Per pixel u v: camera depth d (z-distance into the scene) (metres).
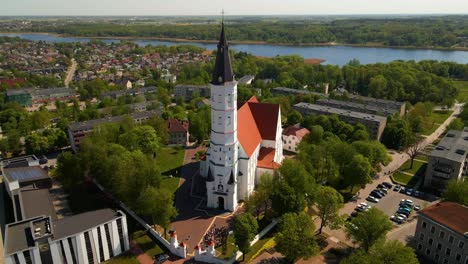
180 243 91.62
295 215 91.75
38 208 104.50
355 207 118.12
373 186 133.25
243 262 89.81
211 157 112.44
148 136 152.12
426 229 93.81
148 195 97.44
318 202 101.69
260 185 108.38
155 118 178.00
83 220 89.94
